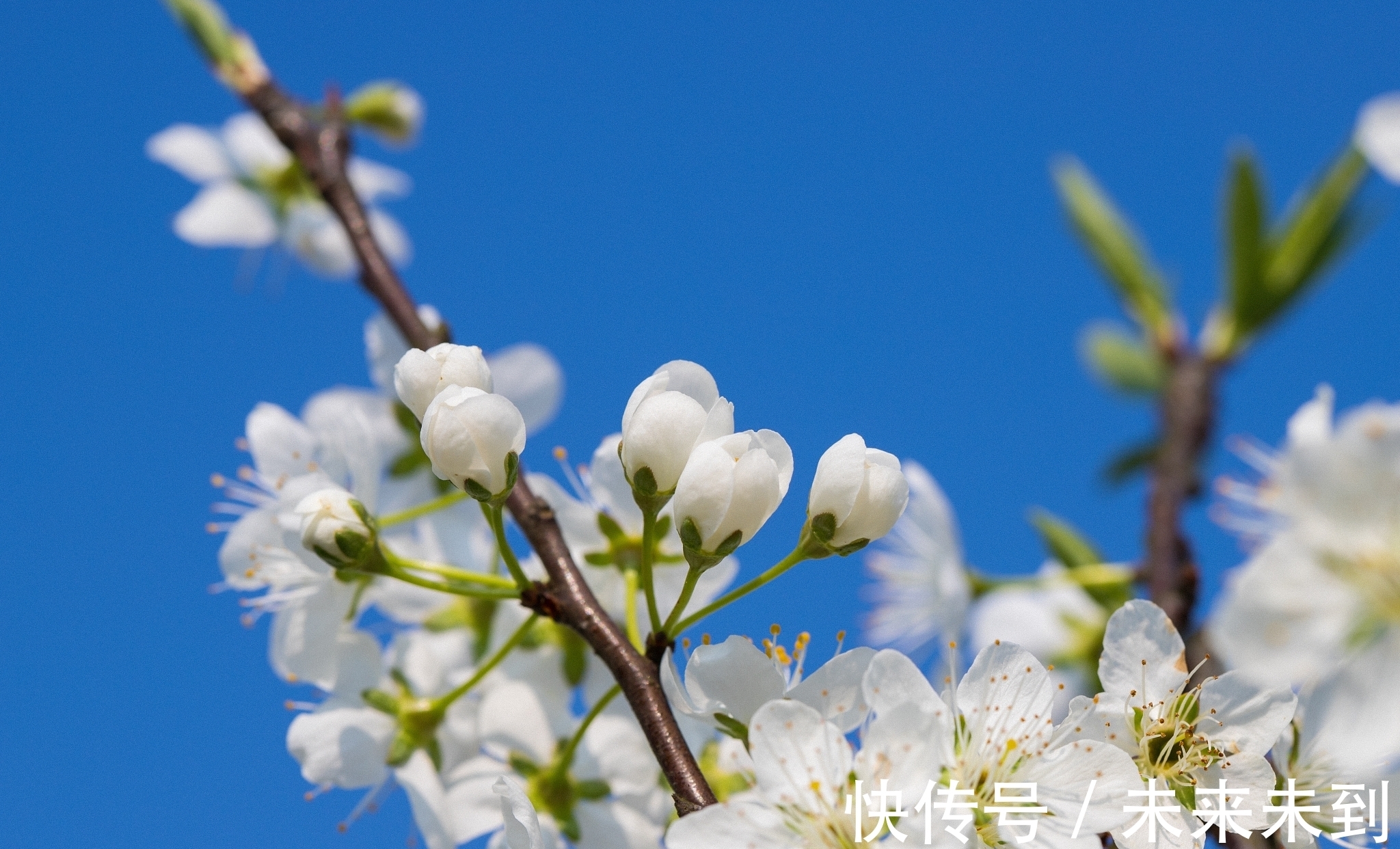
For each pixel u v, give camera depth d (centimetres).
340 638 44
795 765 38
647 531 40
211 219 55
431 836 43
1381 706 40
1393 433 41
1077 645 49
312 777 44
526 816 39
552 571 41
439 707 43
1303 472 41
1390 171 46
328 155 47
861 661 39
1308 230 48
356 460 43
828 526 40
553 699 45
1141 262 49
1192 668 43
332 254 56
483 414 40
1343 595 40
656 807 44
